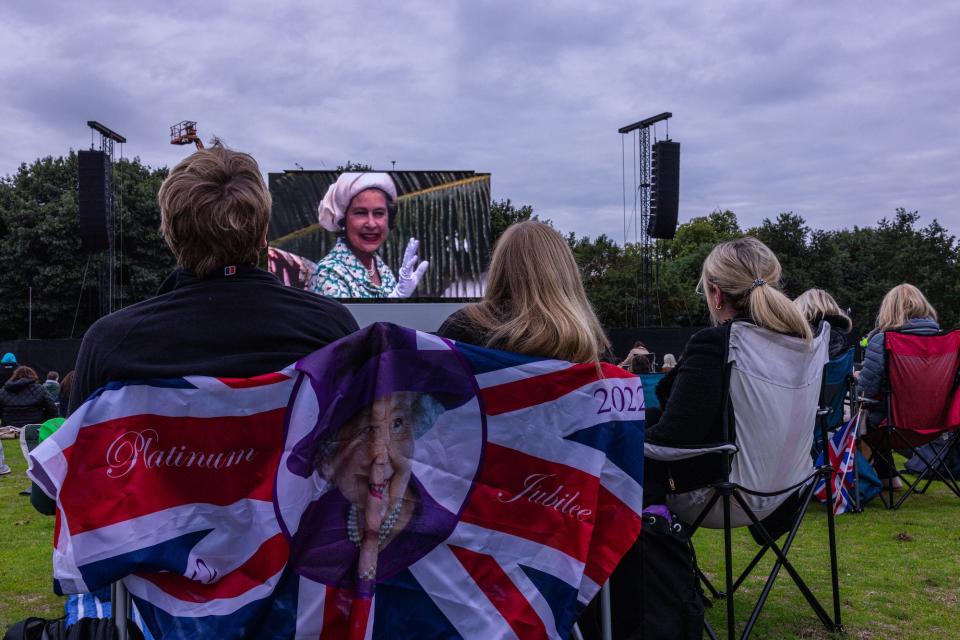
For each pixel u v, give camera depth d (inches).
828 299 153.6
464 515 54.4
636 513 58.5
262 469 50.2
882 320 186.2
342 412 51.2
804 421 87.3
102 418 48.1
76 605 64.4
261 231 55.2
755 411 84.6
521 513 55.7
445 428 54.2
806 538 145.1
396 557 52.4
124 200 1203.9
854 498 169.9
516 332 60.4
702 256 1599.4
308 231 583.5
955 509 170.2
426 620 52.8
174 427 49.2
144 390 48.9
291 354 52.7
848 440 161.8
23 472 266.8
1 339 1241.4
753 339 83.8
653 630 72.2
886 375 165.5
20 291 1208.8
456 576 53.8
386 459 52.1
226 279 53.6
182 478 49.3
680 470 88.8
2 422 342.6
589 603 57.8
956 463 199.9
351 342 51.9
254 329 51.9
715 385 83.9
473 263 594.9
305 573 50.1
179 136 948.0
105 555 46.8
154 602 48.6
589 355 60.9
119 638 49.7
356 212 584.1
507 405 55.6
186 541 49.1
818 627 97.7
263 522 49.9
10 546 152.9
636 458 58.7
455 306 590.6
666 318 1352.1
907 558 129.3
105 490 47.5
